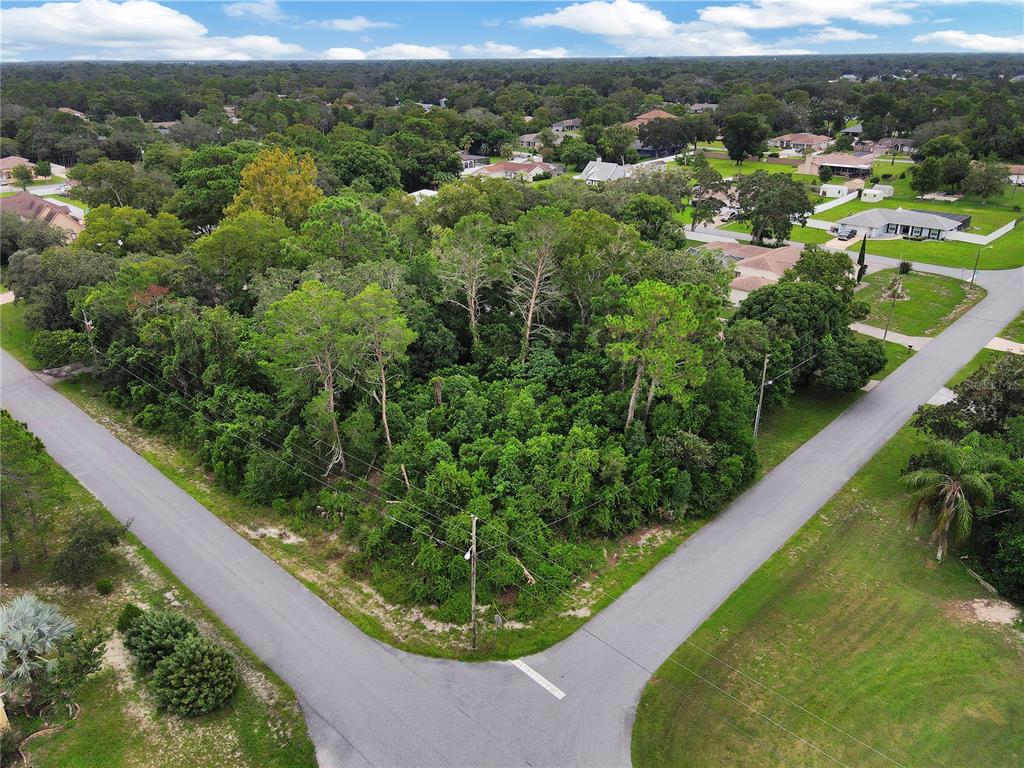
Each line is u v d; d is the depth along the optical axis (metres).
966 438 36.25
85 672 25.91
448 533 33.09
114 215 68.12
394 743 24.83
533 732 25.25
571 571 33.19
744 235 100.69
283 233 57.81
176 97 196.62
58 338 51.78
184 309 48.22
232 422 42.41
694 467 37.81
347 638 29.67
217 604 31.58
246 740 25.00
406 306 47.94
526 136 171.75
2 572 33.56
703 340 40.31
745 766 24.11
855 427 47.56
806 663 28.44
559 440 38.25
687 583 32.91
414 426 40.88
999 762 24.34
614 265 51.47
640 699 26.67
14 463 31.75
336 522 36.94
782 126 186.75
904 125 169.50
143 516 37.97
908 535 36.47
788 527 37.09
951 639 29.70
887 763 24.30
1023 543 30.81
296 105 180.38
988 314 68.44
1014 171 130.25
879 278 79.69
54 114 157.38
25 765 23.88
